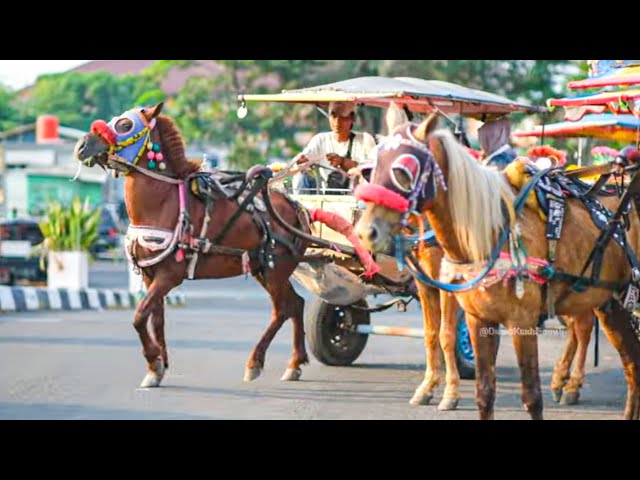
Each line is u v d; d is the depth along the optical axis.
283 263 11.77
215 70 46.06
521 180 8.26
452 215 7.73
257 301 24.00
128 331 16.22
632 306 8.86
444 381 11.97
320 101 12.32
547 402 11.00
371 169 7.50
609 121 14.52
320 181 12.89
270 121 42.28
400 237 7.82
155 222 10.99
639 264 9.04
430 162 7.48
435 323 10.59
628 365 9.27
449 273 7.97
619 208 8.67
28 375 11.91
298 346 12.12
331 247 11.69
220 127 42.78
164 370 11.45
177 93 47.44
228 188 11.48
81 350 13.93
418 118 13.35
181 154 11.19
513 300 7.93
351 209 12.00
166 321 18.34
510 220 7.92
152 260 10.98
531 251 8.02
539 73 39.88
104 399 10.55
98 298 21.44
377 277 11.98
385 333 12.84
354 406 10.48
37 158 38.16
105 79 58.88
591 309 9.29
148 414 9.80
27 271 24.53
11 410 9.91
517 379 12.48
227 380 11.91
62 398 10.57
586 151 18.67
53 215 22.33
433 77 39.75
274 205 11.84
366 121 28.44
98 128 10.83
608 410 10.48
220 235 11.25
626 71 13.21
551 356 14.90
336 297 12.30
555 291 8.23
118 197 42.12
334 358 13.20
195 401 10.55
